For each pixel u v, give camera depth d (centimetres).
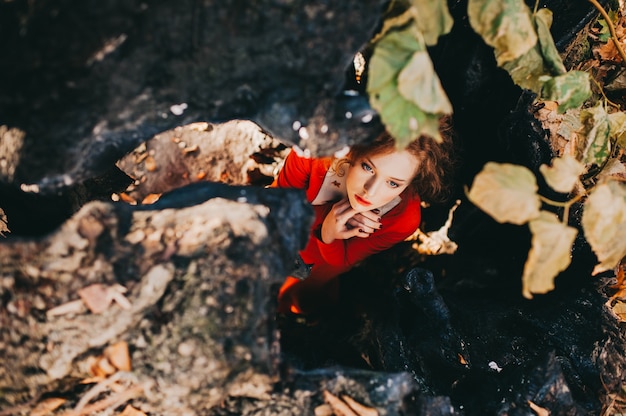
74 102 140
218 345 147
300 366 210
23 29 123
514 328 249
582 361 225
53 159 150
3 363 151
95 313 149
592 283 248
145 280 150
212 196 175
